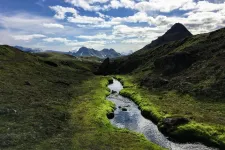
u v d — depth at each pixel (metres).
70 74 132.88
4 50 120.06
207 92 73.62
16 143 37.91
